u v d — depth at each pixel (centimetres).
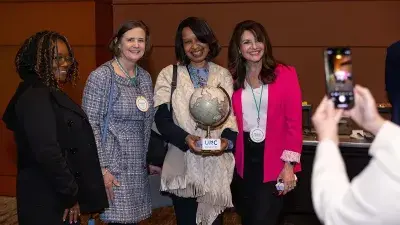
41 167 201
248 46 261
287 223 406
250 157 267
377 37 465
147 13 504
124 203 257
